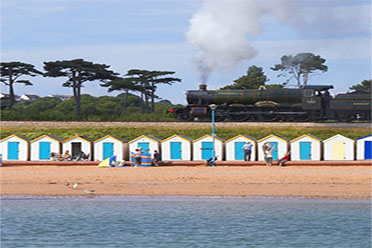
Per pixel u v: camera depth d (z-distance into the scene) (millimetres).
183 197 67938
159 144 99375
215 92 130375
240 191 70625
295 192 69938
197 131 123000
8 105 199500
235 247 52031
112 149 98500
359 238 54406
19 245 52500
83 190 71562
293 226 57812
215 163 93250
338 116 127875
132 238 54062
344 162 92562
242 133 120188
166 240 54250
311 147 98312
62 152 99625
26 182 76000
